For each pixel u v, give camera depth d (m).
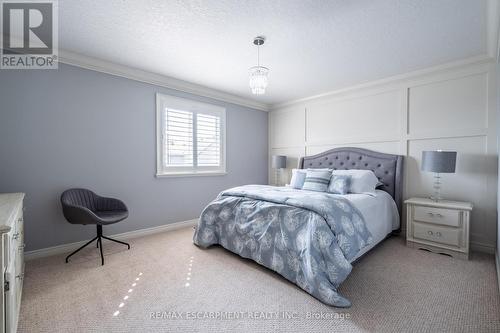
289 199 2.30
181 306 1.74
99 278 2.15
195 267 2.37
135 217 3.34
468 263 2.42
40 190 2.62
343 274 1.81
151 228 3.49
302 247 1.96
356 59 2.86
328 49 2.62
